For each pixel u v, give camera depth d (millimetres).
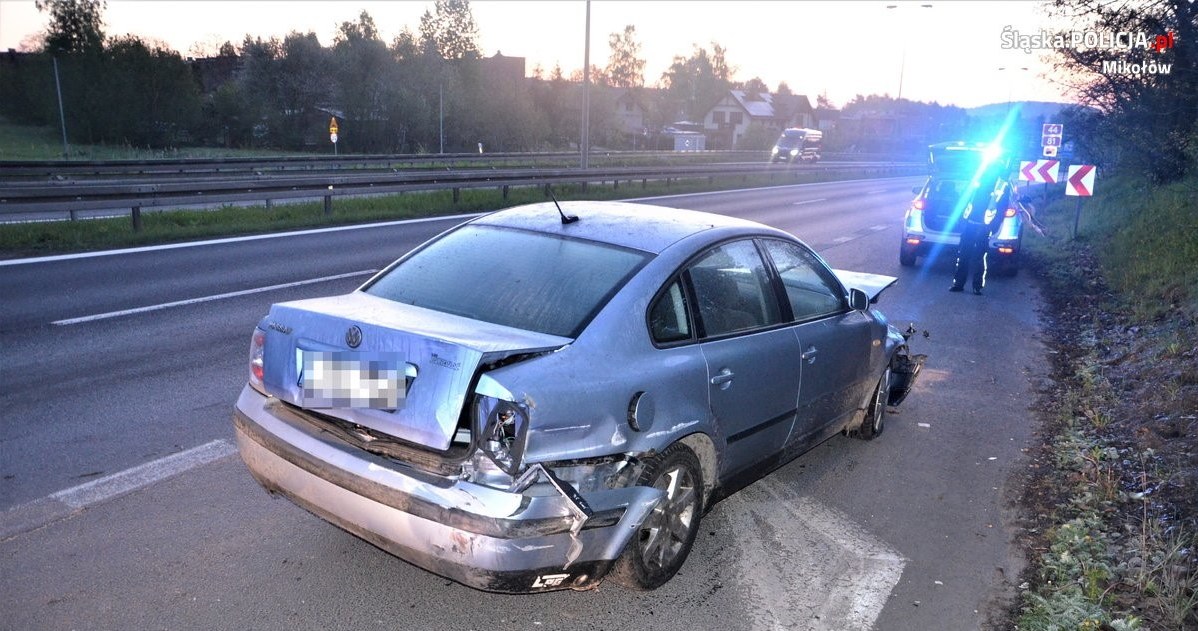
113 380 6375
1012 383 7742
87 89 50688
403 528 3020
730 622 3592
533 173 25266
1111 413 6680
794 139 58750
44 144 49031
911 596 3885
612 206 4742
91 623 3305
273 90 59281
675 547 3781
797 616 3668
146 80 52594
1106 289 12758
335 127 38469
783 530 4492
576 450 3117
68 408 5711
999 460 5719
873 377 5578
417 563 3104
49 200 13305
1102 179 25000
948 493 5113
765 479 5180
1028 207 15023
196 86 55969
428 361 3037
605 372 3291
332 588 3654
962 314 11008
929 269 14875
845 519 4676
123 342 7473
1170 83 17781
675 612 3645
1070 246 17734
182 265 11516
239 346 7559
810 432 4922
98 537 3984
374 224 17406
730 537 4371
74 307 8695
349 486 3139
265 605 3498
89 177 24891
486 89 71562
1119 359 8445
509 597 3666
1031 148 24078
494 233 4238
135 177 25562
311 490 3283
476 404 2963
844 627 3602
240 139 56531
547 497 3016
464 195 23672
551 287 3658
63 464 4789
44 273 10438
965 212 12422
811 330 4684
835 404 5109
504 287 3711
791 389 4477
